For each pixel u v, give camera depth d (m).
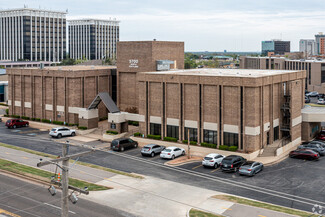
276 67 159.25
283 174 45.56
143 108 62.72
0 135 67.75
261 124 53.97
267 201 36.31
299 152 52.91
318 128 69.06
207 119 56.22
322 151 54.91
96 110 71.31
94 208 34.12
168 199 33.62
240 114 53.06
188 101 57.81
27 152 55.06
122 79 79.06
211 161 48.12
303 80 68.75
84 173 45.12
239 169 45.47
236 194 38.41
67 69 80.19
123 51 78.00
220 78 54.09
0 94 113.06
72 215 32.34
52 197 36.72
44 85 77.50
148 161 51.78
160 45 76.00
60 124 74.50
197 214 32.44
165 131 60.69
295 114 60.19
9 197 36.66
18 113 83.00
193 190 39.53
